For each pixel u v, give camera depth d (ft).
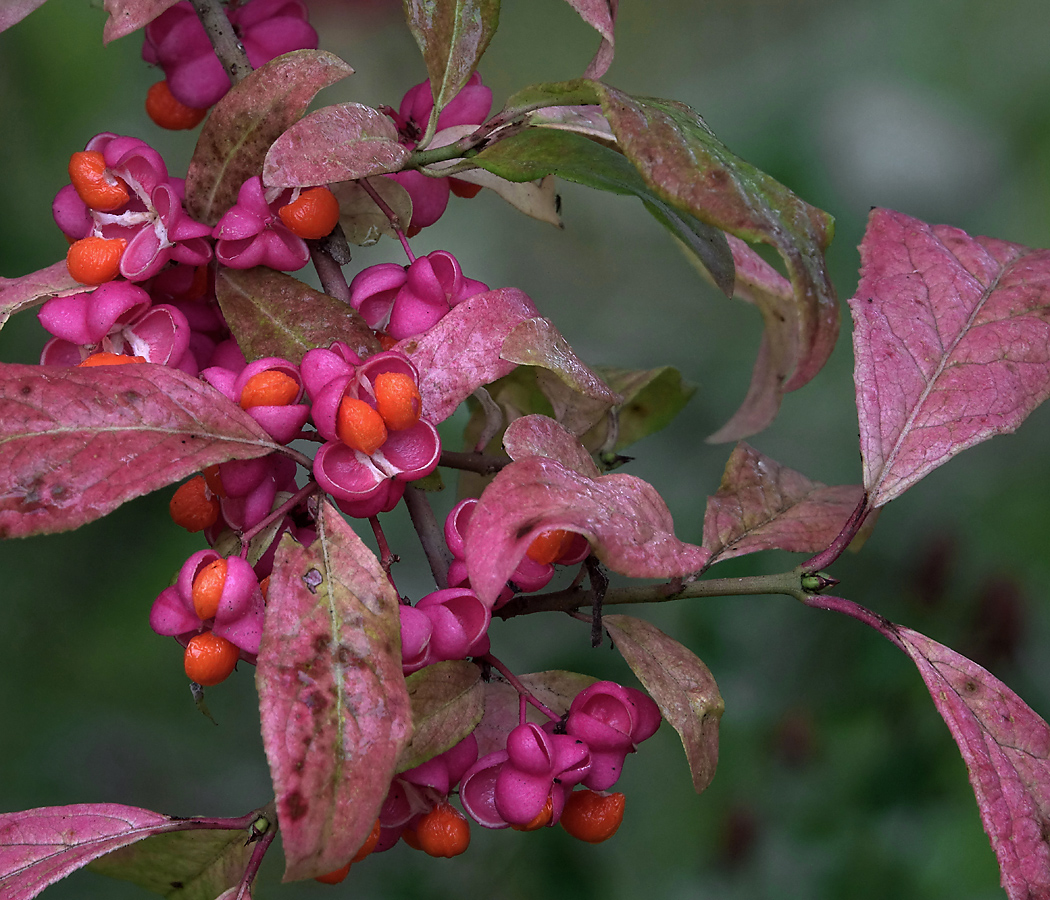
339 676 1.42
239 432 1.47
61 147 2.24
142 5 1.52
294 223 1.51
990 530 2.21
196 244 1.52
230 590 1.45
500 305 1.51
